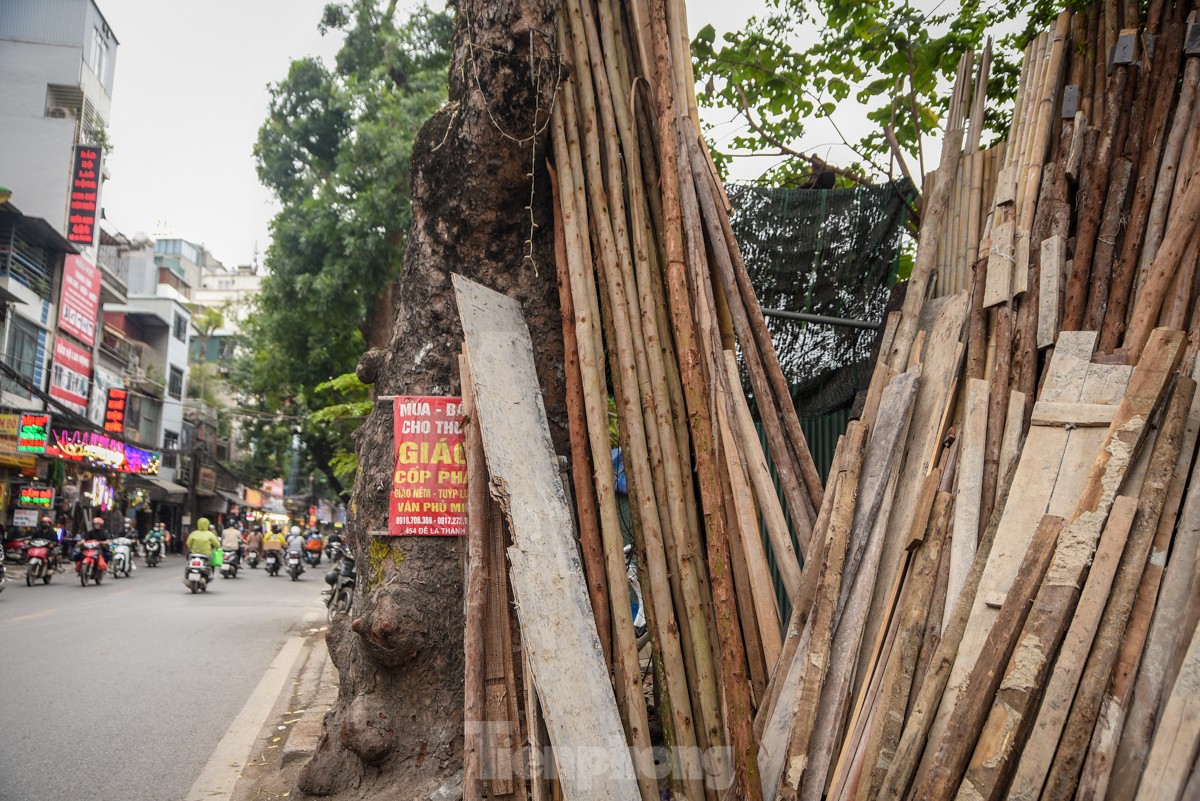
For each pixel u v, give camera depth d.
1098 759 2.63
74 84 27.36
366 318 16.12
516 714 3.75
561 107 4.67
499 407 4.00
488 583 3.92
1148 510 3.05
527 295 4.73
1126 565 2.96
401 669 4.29
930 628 3.45
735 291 4.58
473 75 4.38
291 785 4.75
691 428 4.09
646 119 4.89
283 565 30.67
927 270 5.04
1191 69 4.32
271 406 24.91
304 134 16.88
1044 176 4.67
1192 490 3.08
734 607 3.77
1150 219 4.11
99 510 31.42
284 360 17.67
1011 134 5.05
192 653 9.58
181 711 6.78
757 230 6.08
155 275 46.44
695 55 7.95
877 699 3.38
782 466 4.38
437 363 4.68
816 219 6.05
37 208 25.88
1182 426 3.23
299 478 70.38
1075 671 2.79
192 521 42.12
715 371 4.30
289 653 9.84
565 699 3.40
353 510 4.81
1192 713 2.59
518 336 4.45
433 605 4.34
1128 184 4.32
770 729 3.56
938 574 3.58
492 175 4.51
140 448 30.30
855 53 7.58
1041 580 3.07
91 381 29.03
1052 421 3.61
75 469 28.19
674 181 4.54
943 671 3.18
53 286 25.88
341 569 11.90
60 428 25.94
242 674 8.46
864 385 5.47
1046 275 4.27
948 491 3.87
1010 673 2.88
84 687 7.49
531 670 3.47
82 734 5.96
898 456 4.14
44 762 5.27
